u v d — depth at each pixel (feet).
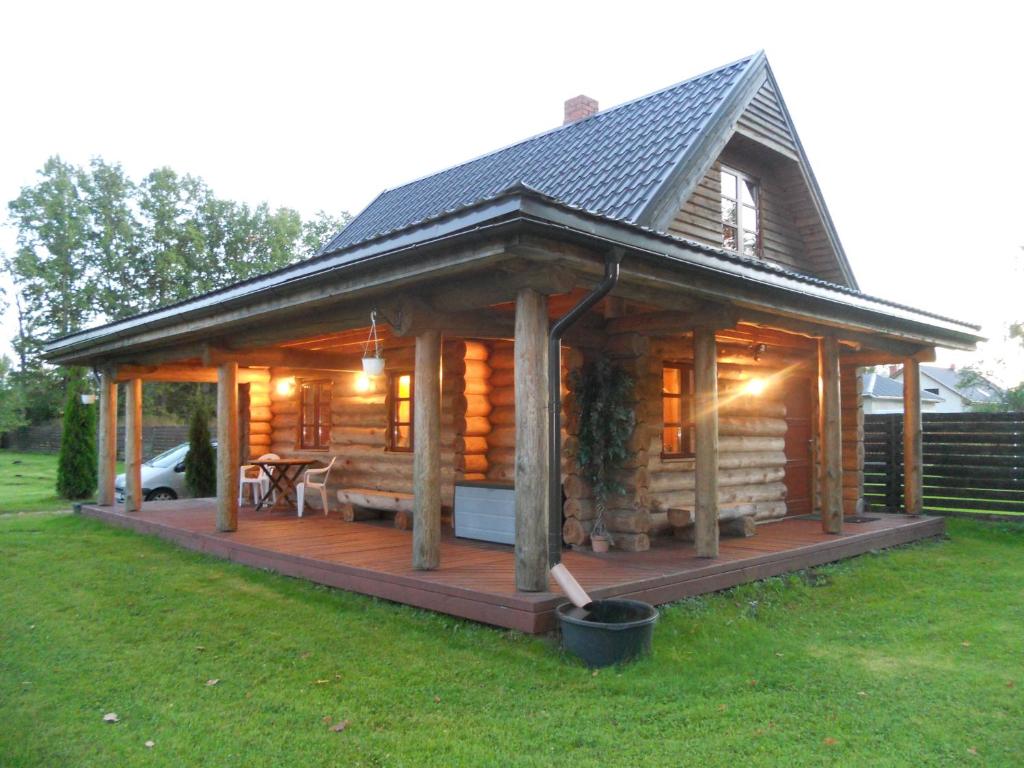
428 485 21.66
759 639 18.54
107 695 14.85
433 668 16.06
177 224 117.80
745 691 14.87
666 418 29.84
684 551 25.30
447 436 31.78
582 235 15.92
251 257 122.11
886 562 28.63
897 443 41.24
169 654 17.40
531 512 18.20
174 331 29.09
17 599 22.66
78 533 34.94
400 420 35.63
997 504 37.70
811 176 38.11
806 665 16.57
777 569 24.77
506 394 31.09
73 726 13.33
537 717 13.52
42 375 118.93
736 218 35.83
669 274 19.40
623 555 24.50
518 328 18.26
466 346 31.09
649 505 26.07
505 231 15.23
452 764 11.78
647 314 25.20
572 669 15.79
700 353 24.26
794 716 13.61
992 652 17.79
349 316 23.40
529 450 18.19
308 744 12.51
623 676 15.42
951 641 18.76
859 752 12.17
